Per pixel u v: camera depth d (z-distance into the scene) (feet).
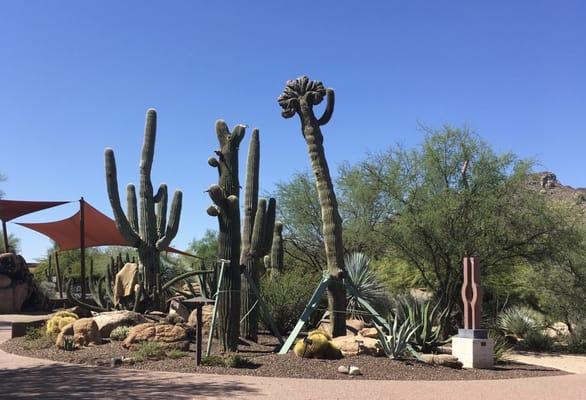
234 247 40.70
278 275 59.06
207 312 49.98
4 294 99.25
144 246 56.70
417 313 46.88
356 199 72.28
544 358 55.98
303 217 97.14
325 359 38.17
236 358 35.22
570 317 72.84
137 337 40.83
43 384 29.04
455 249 63.41
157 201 60.08
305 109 50.52
